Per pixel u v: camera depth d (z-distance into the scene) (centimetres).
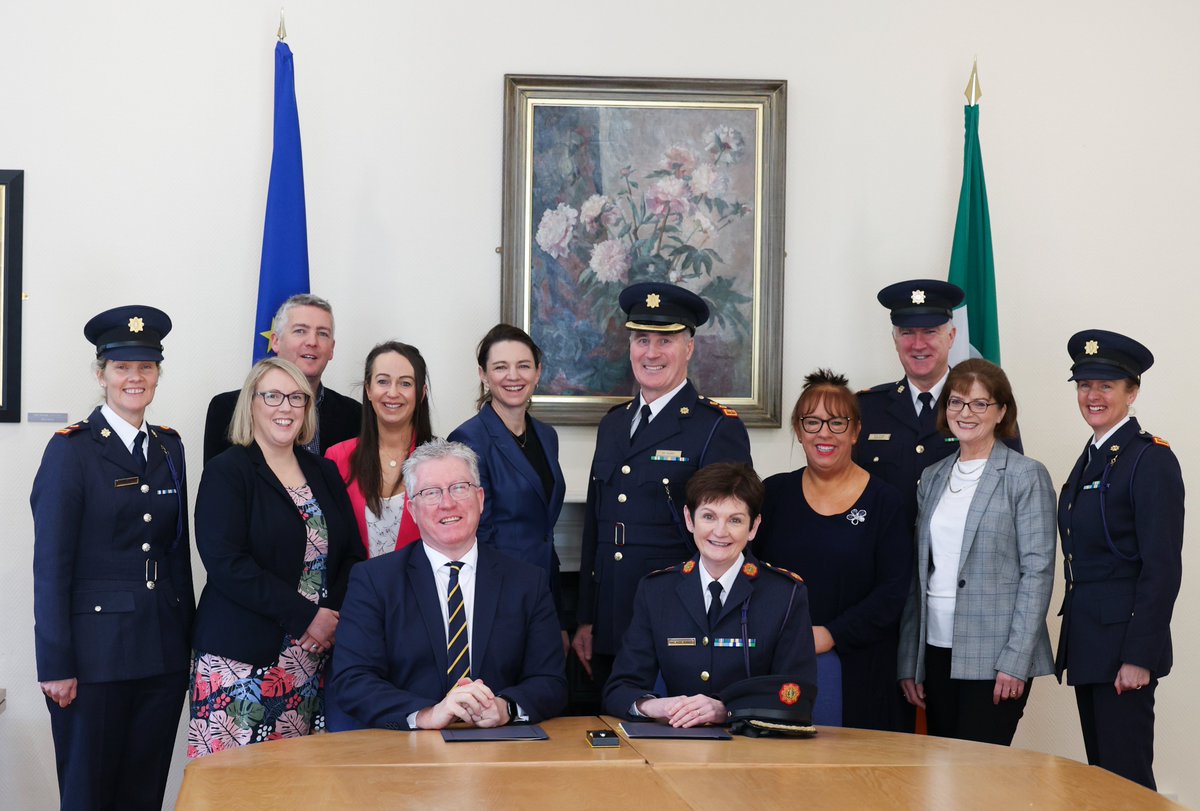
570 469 462
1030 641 348
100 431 345
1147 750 351
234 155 455
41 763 442
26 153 447
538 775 227
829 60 471
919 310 397
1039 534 354
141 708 346
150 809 348
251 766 232
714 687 295
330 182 458
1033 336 473
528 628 298
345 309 458
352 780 221
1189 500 474
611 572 361
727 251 464
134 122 452
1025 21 476
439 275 461
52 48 449
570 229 460
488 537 361
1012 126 474
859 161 471
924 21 473
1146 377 476
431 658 288
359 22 460
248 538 329
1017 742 471
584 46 466
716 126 464
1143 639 343
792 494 370
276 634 329
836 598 358
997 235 474
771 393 460
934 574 365
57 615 329
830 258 470
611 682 302
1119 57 475
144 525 344
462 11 464
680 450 362
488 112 463
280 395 336
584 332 461
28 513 445
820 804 209
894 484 396
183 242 453
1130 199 477
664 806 205
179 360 452
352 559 347
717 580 301
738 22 469
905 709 378
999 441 367
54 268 447
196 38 455
